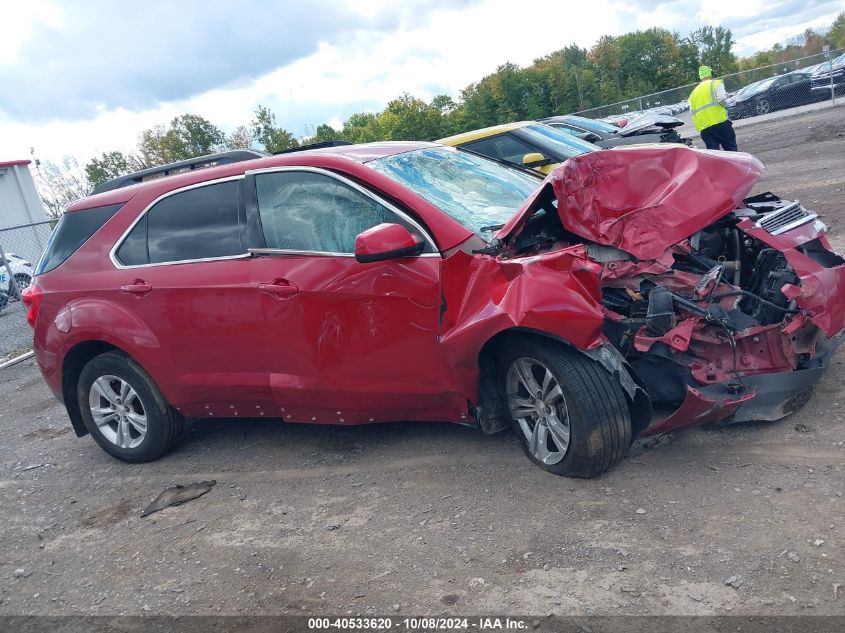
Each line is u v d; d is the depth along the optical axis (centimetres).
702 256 397
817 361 386
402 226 402
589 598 300
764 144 1791
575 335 349
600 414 360
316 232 439
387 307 410
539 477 400
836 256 402
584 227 397
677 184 389
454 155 517
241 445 537
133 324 495
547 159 896
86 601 373
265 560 378
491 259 378
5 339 1220
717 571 300
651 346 371
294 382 451
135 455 534
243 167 477
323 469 470
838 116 2020
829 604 271
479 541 355
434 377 411
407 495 414
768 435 394
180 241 487
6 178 2714
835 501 329
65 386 544
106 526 452
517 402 404
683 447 398
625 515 349
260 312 448
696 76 6738
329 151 477
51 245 550
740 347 377
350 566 358
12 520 485
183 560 394
